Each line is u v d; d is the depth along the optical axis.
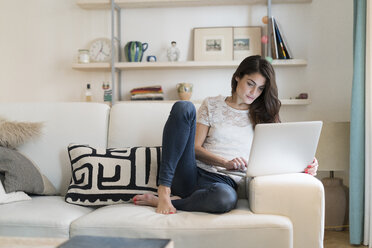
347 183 2.97
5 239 1.03
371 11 2.25
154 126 1.93
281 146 1.45
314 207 1.42
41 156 1.91
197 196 1.46
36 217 1.40
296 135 1.45
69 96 3.46
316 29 3.16
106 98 3.37
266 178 1.47
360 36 2.33
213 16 3.31
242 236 1.31
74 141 1.93
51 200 1.67
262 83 1.73
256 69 1.73
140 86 3.40
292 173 1.56
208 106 1.82
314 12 3.16
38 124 1.91
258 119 1.80
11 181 1.65
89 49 3.42
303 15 3.19
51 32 3.46
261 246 1.31
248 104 1.82
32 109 2.00
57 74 3.47
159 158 1.75
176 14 3.35
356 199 2.35
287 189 1.42
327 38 3.14
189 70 3.35
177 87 3.22
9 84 3.52
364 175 2.36
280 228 1.31
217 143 1.78
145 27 3.38
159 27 3.37
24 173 1.71
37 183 1.75
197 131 1.79
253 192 1.44
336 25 3.12
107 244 0.91
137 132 1.92
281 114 3.21
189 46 3.34
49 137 1.94
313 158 1.59
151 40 3.38
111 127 1.97
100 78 3.44
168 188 1.49
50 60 3.47
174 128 1.50
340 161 2.49
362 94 2.34
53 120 1.97
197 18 3.33
